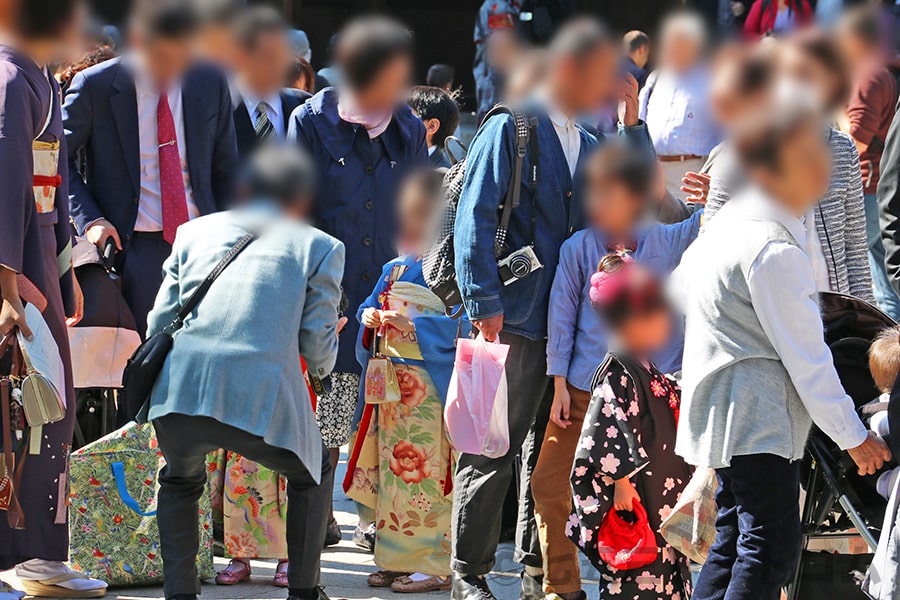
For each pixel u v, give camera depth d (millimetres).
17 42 15984
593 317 16234
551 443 16625
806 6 32594
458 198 16938
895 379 13469
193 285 15289
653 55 35812
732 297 13234
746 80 15477
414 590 18359
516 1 45031
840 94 16078
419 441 18438
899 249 18188
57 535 16594
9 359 15898
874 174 27484
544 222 16422
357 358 19391
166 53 19281
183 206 20078
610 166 16000
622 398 14844
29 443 16047
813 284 13055
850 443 12984
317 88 32125
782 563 13141
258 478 18453
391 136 20734
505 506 20688
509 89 17281
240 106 21328
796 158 13039
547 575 16719
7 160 15477
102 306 19891
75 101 19797
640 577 14766
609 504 14867
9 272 15555
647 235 16469
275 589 18266
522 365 16469
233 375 14750
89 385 19828
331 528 20656
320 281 15297
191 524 15641
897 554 12992
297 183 15672
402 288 18766
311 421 15297
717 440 13250
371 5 61188
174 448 15094
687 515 14453
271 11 20375
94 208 20062
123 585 18062
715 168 16047
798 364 12898
